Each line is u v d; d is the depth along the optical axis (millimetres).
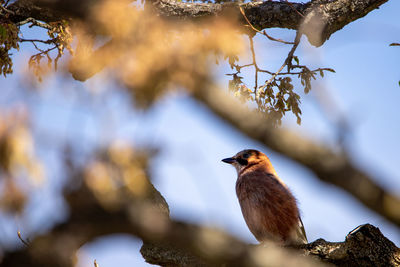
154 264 9398
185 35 6750
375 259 9086
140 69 5809
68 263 4863
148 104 5684
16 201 4980
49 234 4906
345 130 4020
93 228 4965
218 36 6406
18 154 5062
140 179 5332
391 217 3693
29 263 4719
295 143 4055
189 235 5043
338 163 3869
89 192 5109
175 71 5781
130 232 4969
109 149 5285
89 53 6492
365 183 3766
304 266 5523
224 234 5164
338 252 9117
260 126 4293
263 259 5254
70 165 5195
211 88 5031
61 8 6516
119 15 6492
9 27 11125
